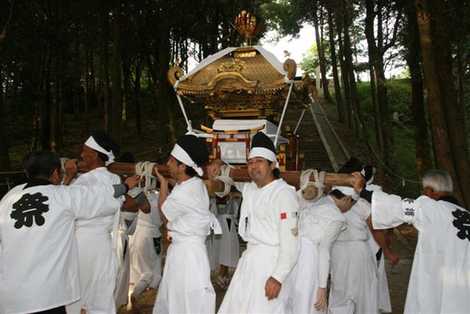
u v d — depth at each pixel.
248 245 3.41
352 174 3.64
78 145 19.09
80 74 20.36
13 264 3.09
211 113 5.71
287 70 4.81
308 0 20.91
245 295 3.23
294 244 3.15
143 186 4.03
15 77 16.75
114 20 12.01
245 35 6.24
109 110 15.35
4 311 3.07
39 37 13.27
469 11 8.26
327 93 28.81
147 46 19.31
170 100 16.20
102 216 3.60
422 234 3.47
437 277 3.40
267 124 5.46
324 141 18.20
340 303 4.21
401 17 13.09
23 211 3.15
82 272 3.66
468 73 12.98
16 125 21.08
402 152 19.70
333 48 22.73
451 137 7.52
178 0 14.99
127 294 4.97
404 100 25.48
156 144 19.62
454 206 3.62
